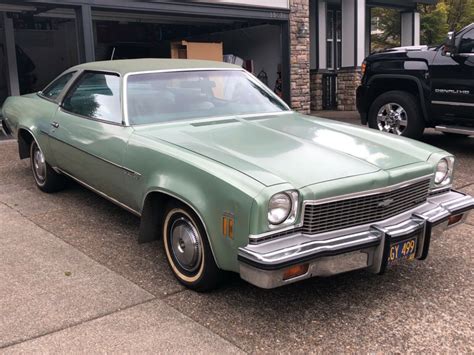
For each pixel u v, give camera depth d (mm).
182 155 3258
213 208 2957
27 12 10938
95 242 4211
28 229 4500
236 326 2953
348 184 2988
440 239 4355
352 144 3627
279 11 11305
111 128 4004
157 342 2771
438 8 22891
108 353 2664
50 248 4074
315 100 15531
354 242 2934
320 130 3969
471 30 6918
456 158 7320
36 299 3229
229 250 2910
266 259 2678
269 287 2705
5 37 12992
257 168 3016
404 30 17859
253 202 2744
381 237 3037
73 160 4605
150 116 4016
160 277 3572
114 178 3947
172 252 3482
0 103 14273
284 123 4152
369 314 3113
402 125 7809
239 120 4141
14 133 5879
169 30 16188
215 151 3309
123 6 8906
